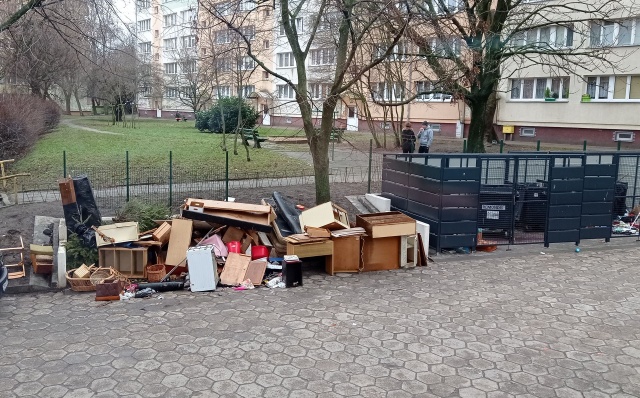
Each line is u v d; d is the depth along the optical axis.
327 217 9.41
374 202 12.66
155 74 42.38
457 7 16.89
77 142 26.23
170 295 8.11
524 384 5.46
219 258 9.12
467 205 10.46
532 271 9.47
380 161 21.06
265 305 7.67
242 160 19.97
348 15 10.16
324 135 11.79
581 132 29.92
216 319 7.12
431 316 7.30
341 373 5.65
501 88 33.00
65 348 6.21
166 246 9.44
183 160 19.73
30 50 14.57
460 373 5.68
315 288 8.47
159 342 6.38
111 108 44.53
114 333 6.64
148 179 14.84
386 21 10.24
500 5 18.17
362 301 7.88
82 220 9.44
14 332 6.68
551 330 6.86
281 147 25.27
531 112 32.03
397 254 9.55
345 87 10.84
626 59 27.33
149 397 5.14
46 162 19.09
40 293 8.21
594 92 29.30
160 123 47.34
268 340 6.45
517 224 11.55
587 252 10.79
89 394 5.18
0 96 21.83
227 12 12.09
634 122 27.67
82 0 13.43
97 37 13.91
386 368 5.77
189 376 5.55
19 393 5.19
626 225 12.55
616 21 19.55
